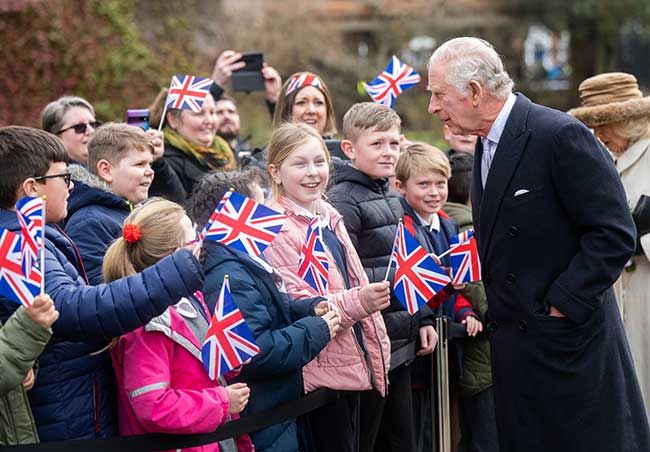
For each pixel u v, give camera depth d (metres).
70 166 3.92
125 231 3.03
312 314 3.50
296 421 3.71
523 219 3.54
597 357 3.55
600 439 3.56
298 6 18.98
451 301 4.67
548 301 3.50
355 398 3.81
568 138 3.46
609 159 3.52
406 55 22.23
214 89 5.88
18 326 2.60
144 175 4.06
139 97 11.77
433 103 3.66
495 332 3.72
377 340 3.75
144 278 2.80
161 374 2.94
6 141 2.99
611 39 22.91
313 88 5.01
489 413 4.79
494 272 3.64
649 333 4.99
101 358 3.02
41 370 2.88
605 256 3.41
